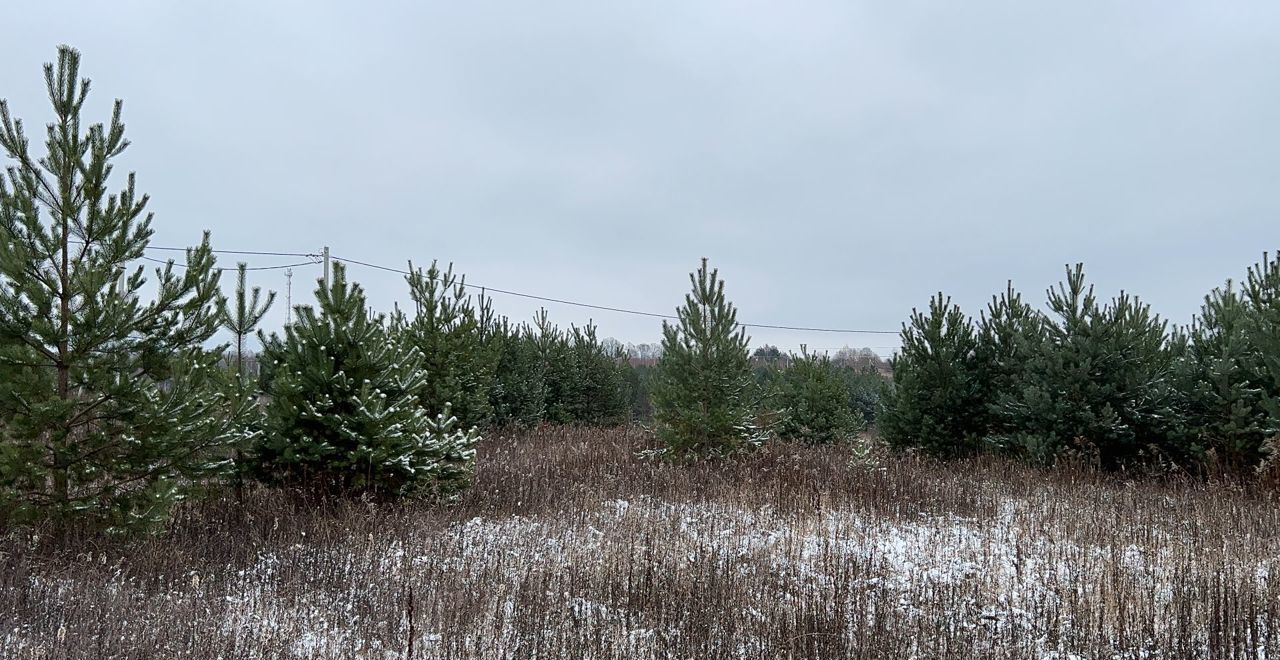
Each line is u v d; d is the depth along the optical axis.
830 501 11.17
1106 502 11.03
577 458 15.03
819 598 6.83
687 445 14.38
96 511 7.77
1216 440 13.17
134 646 5.36
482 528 9.76
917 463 15.32
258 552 8.17
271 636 5.74
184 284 8.16
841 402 20.28
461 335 16.78
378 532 8.88
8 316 7.39
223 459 8.76
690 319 14.72
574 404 23.56
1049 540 8.92
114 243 7.91
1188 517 9.89
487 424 18.55
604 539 8.87
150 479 8.03
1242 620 5.91
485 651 5.72
